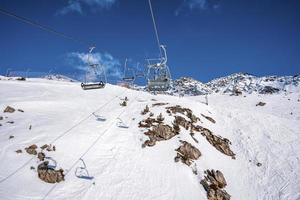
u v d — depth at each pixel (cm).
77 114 5053
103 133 4453
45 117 4709
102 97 6356
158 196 3394
